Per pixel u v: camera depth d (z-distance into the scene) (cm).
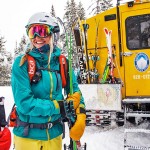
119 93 682
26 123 279
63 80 298
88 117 746
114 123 729
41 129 281
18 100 269
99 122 738
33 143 281
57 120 293
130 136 676
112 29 775
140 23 740
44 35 278
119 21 762
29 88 272
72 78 311
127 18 754
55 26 288
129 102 686
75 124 296
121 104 685
